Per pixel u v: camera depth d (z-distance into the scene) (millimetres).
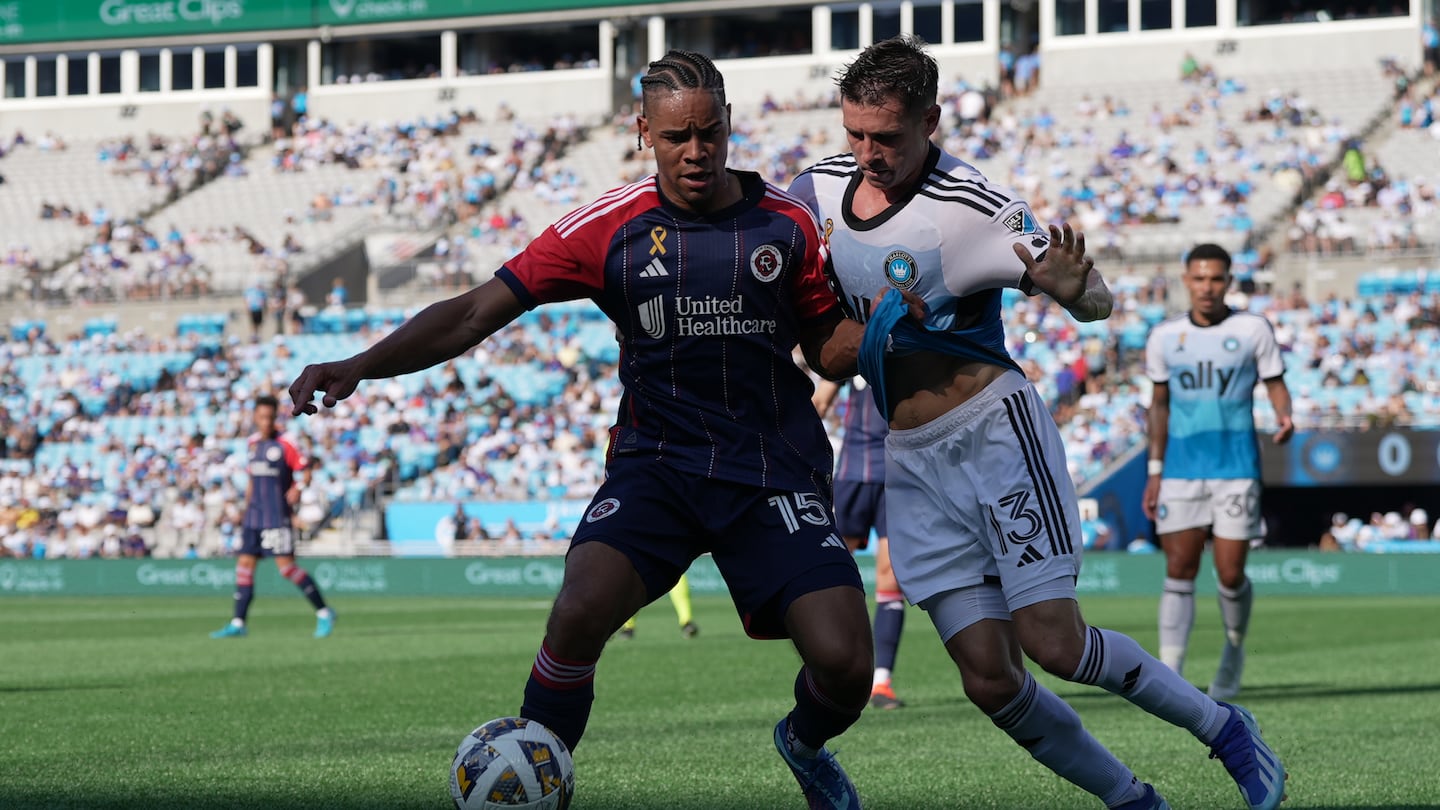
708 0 50969
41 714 9953
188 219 50344
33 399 40219
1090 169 43625
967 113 46219
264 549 18609
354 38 54281
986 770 7324
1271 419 30219
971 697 5340
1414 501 35281
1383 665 13328
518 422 36562
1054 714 5289
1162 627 10562
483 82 53312
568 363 38375
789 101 50219
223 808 6203
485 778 4914
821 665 4902
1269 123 44281
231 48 55125
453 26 53031
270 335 42500
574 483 33938
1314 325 34438
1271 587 27688
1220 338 10250
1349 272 36625
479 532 31969
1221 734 5293
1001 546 5227
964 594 5363
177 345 41531
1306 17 47219
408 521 32406
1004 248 5180
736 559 5109
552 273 5113
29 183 53219
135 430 38781
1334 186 40875
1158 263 38469
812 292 5223
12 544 36062
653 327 5113
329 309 42656
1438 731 8656
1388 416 30078
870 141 5121
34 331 42625
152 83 56125
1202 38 47125
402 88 53844
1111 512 29500
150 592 32656
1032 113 46875
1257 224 39938
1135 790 5340
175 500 36281
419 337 5059
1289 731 8672
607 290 5137
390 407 37562
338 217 49312
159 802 6348
